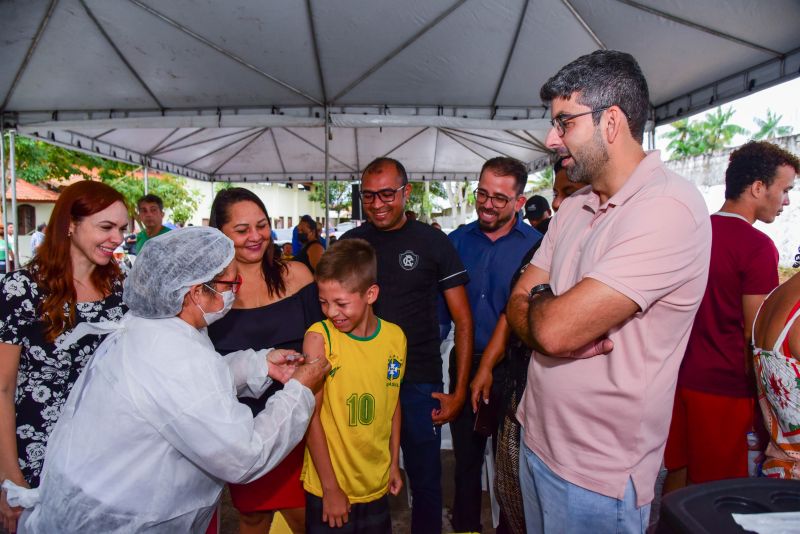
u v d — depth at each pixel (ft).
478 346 9.13
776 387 4.83
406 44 17.11
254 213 6.63
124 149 29.25
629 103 4.37
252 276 7.08
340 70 18.71
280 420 4.82
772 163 7.20
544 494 4.89
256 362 5.71
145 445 4.38
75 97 20.26
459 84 19.54
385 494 6.66
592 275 4.10
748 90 15.49
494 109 21.33
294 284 7.43
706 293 7.36
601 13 14.85
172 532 4.74
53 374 5.84
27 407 5.78
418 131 29.78
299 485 7.03
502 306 8.97
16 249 23.90
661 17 14.26
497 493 6.69
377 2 15.08
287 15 15.66
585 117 4.41
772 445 5.08
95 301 6.15
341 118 21.02
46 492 4.47
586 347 4.33
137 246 17.98
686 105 17.70
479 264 9.24
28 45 16.76
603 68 4.36
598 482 4.43
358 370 6.30
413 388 7.77
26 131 21.99
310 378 5.32
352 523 6.37
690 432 7.77
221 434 4.30
